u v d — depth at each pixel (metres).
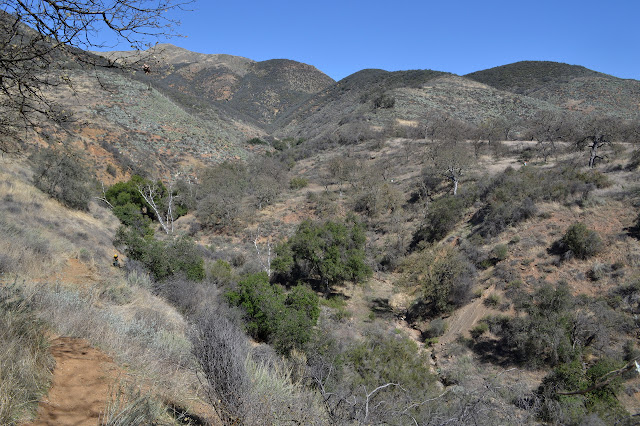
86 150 48.97
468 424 3.95
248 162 70.00
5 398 2.85
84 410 3.25
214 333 4.29
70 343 4.94
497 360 18.28
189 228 43.66
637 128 42.38
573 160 38.09
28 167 23.39
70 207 23.91
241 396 3.76
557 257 23.23
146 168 53.62
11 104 3.86
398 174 51.88
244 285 15.68
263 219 44.62
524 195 30.25
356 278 29.06
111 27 3.60
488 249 26.97
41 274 10.97
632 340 16.73
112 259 17.55
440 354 19.72
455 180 39.28
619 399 13.02
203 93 175.25
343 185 52.28
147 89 80.69
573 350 16.33
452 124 63.91
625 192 26.52
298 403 4.07
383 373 12.62
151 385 4.30
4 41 3.44
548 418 8.84
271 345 13.22
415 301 26.34
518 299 21.14
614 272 20.59
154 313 9.89
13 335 3.88
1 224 13.68
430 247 32.56
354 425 3.78
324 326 17.70
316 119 122.38
